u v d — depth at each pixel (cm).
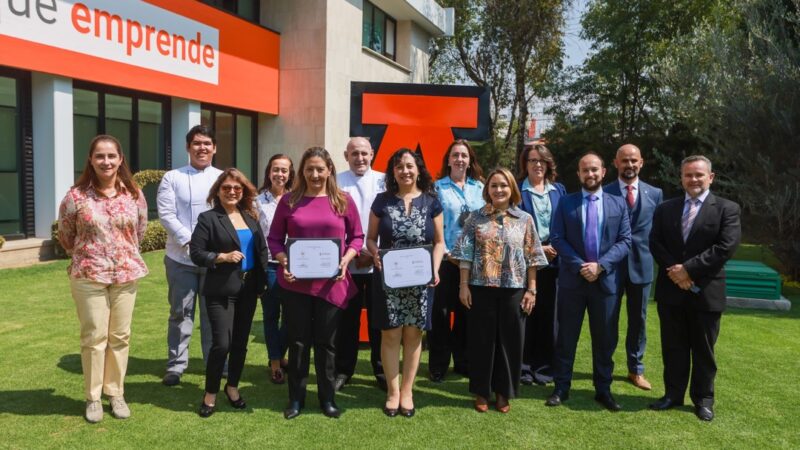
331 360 375
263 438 338
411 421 369
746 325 624
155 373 443
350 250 378
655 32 2039
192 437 337
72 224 351
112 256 353
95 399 355
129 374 439
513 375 386
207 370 369
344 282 379
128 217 360
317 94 1383
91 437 333
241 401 383
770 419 380
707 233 379
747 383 446
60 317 574
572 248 405
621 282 405
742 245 1318
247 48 1291
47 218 882
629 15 2041
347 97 1477
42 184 879
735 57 903
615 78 2106
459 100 553
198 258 361
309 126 1395
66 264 827
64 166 882
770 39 850
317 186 371
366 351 529
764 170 850
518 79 2239
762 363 495
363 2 1631
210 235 366
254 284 384
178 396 399
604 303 397
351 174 467
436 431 354
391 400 379
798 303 748
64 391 399
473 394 422
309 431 349
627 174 443
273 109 1398
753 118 855
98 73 918
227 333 369
